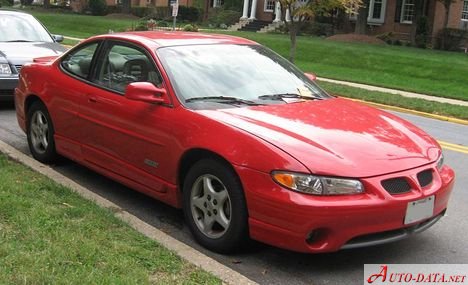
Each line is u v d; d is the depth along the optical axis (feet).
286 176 12.73
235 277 12.77
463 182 23.07
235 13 128.67
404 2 109.50
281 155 12.95
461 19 110.52
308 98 17.06
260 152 13.23
